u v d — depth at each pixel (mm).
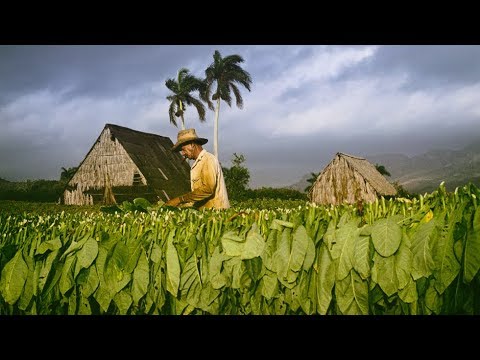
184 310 2807
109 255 2850
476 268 2109
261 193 53000
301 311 2635
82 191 39531
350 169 28156
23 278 2916
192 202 5152
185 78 64375
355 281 2422
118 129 39719
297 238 2541
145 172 37000
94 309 2928
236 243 2674
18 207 26906
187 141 5434
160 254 2818
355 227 2477
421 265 2264
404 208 2518
